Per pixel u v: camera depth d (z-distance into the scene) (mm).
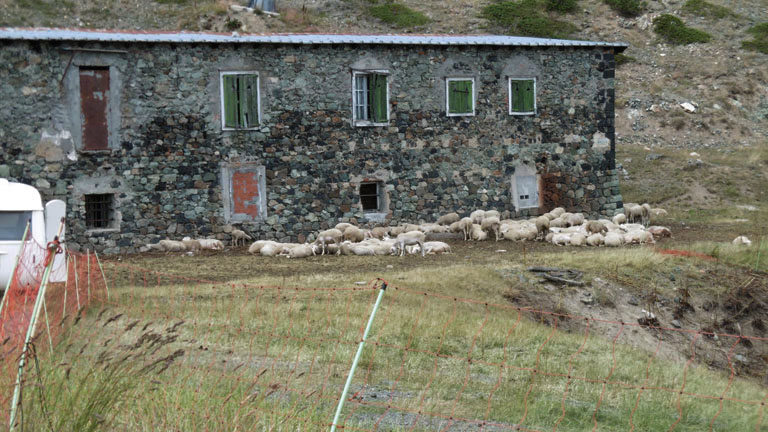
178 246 22312
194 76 22906
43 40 21000
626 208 28078
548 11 50375
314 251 21953
